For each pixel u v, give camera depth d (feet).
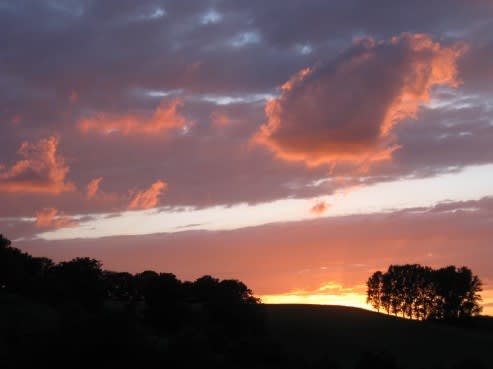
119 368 174.70
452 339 349.20
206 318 294.87
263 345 224.74
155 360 181.27
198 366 187.11
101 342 176.24
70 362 172.24
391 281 509.35
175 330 269.23
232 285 362.12
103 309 196.44
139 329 192.85
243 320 302.25
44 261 381.81
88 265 359.46
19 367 168.35
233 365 206.59
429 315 493.77
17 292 334.85
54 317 248.11
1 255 344.28
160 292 296.30
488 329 469.57
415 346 327.47
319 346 309.01
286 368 214.48
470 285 488.44
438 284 491.72
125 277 364.79
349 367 254.88
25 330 202.80
